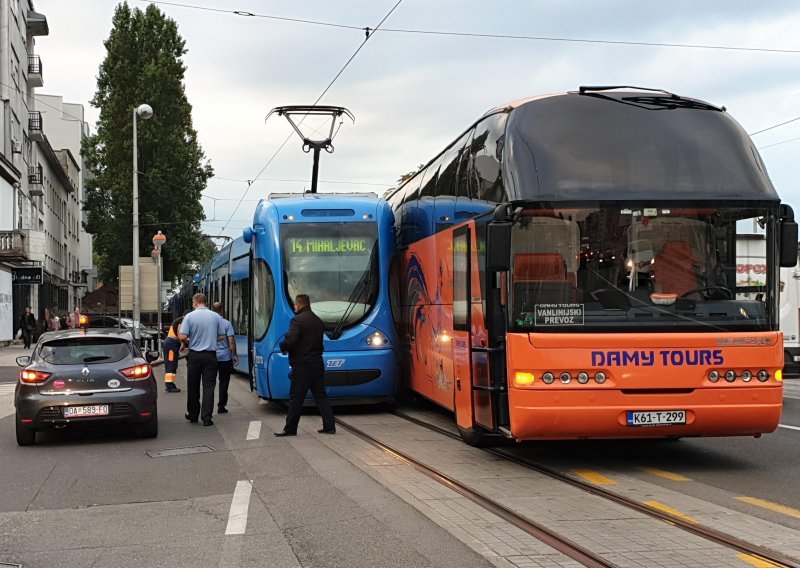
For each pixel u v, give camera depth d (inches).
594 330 310.7
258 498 291.0
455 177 418.9
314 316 447.5
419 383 509.4
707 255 318.7
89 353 438.0
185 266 2004.2
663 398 310.0
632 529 241.1
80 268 3390.7
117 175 1884.8
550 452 380.2
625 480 314.2
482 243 355.6
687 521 248.7
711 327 313.9
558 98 337.1
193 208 1939.0
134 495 302.7
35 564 218.5
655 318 312.5
